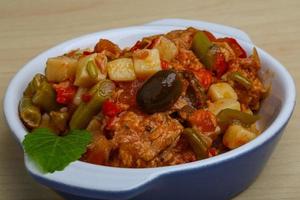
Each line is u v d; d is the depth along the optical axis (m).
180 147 0.34
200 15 0.56
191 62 0.38
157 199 0.32
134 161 0.33
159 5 0.58
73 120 0.35
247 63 0.39
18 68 0.49
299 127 0.41
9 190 0.37
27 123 0.36
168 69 0.35
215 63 0.38
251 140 0.33
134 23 0.55
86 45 0.43
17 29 0.55
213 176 0.32
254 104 0.39
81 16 0.57
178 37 0.40
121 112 0.35
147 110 0.34
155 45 0.38
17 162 0.39
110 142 0.33
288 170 0.37
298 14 0.54
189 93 0.36
